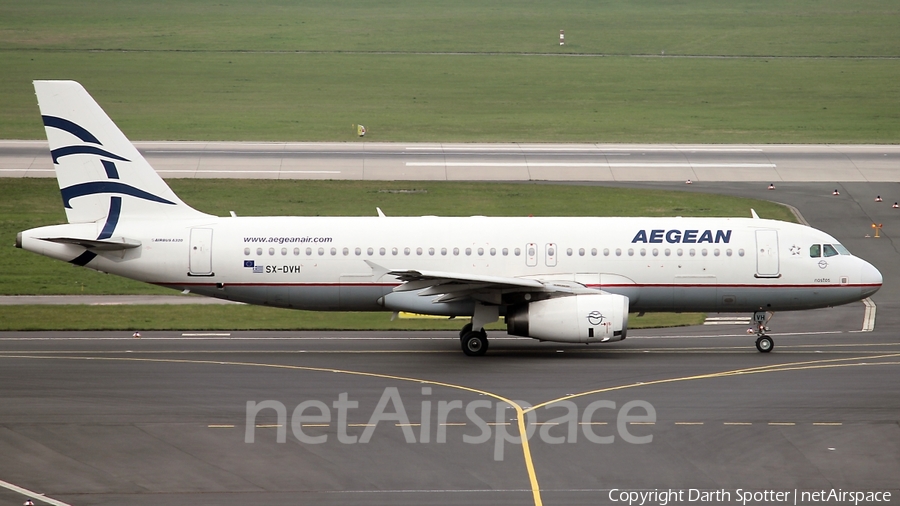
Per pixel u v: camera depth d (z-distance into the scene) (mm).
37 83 168125
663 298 170375
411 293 168125
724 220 174250
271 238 169750
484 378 147375
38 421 124125
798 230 172250
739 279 169125
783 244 170125
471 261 169250
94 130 169875
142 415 126938
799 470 107312
